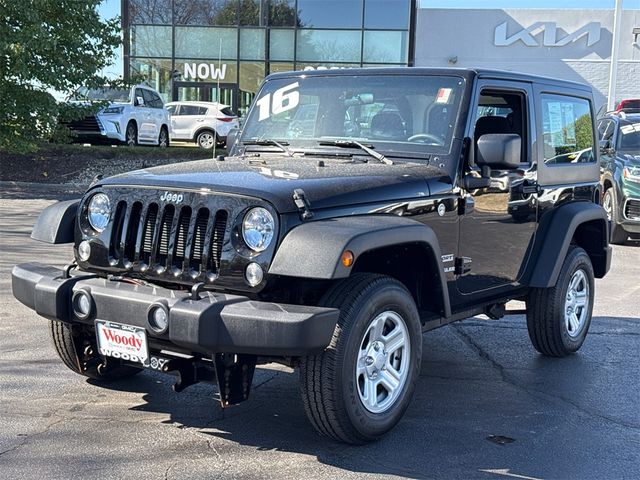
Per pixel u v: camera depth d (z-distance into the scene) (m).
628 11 30.09
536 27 30.33
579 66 30.31
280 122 5.15
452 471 3.74
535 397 4.91
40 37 14.90
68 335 4.52
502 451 4.00
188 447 3.94
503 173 4.91
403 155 4.59
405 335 4.11
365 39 29.08
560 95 5.71
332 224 3.62
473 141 4.60
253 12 28.98
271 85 5.32
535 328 5.69
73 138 18.64
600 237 6.13
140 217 3.93
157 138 21.94
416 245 4.06
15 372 5.06
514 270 5.19
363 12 28.92
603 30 30.16
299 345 3.39
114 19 16.81
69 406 4.49
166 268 3.82
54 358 5.37
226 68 29.31
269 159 4.68
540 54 30.42
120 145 19.80
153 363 3.79
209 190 3.74
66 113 16.84
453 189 4.45
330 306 3.74
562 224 5.49
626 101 23.66
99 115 18.61
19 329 6.03
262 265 3.56
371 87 4.86
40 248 9.32
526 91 5.22
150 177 4.01
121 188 4.04
